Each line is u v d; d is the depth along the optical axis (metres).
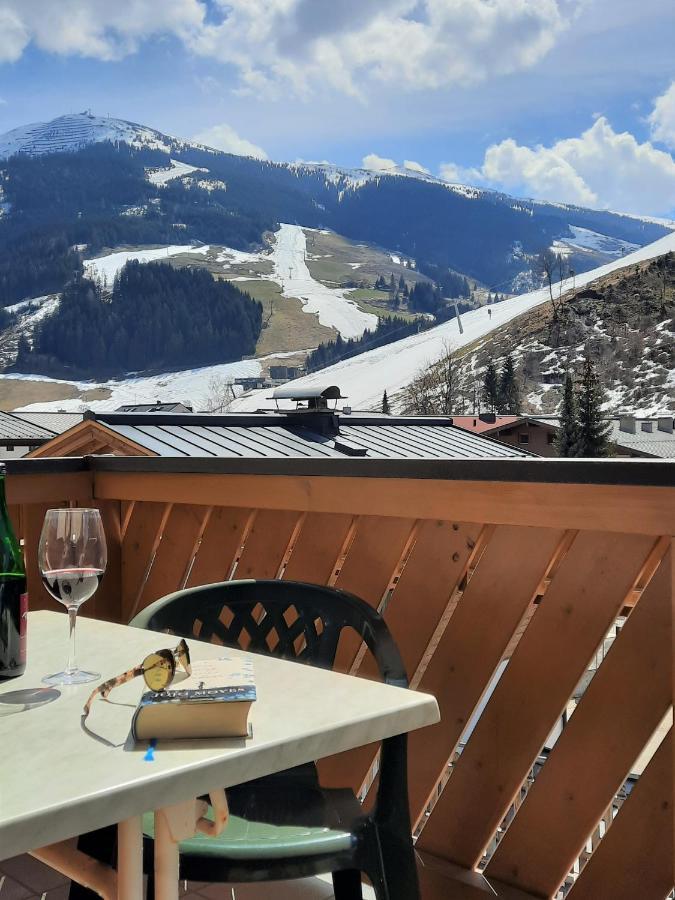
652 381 75.06
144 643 1.62
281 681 1.38
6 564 1.41
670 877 1.77
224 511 2.79
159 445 13.42
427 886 2.11
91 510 1.44
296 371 173.62
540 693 1.99
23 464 2.89
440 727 2.17
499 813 2.06
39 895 2.24
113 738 1.12
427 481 2.18
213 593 1.93
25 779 1.00
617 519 1.83
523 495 1.99
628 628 1.84
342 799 1.63
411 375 108.19
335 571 2.47
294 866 1.42
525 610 2.04
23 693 1.31
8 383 187.00
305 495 2.47
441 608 2.20
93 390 188.38
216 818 1.09
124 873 1.11
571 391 49.78
